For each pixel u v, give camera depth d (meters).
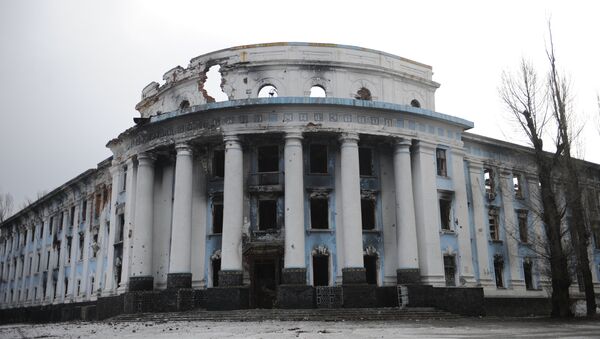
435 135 33.19
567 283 26.98
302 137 30.22
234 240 29.06
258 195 31.27
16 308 56.94
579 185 28.47
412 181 32.28
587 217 30.97
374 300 28.20
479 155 37.47
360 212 29.56
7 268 65.31
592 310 27.66
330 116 30.42
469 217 35.41
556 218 27.66
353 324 20.88
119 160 37.38
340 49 33.16
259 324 21.22
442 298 28.98
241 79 32.50
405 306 28.58
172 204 33.41
